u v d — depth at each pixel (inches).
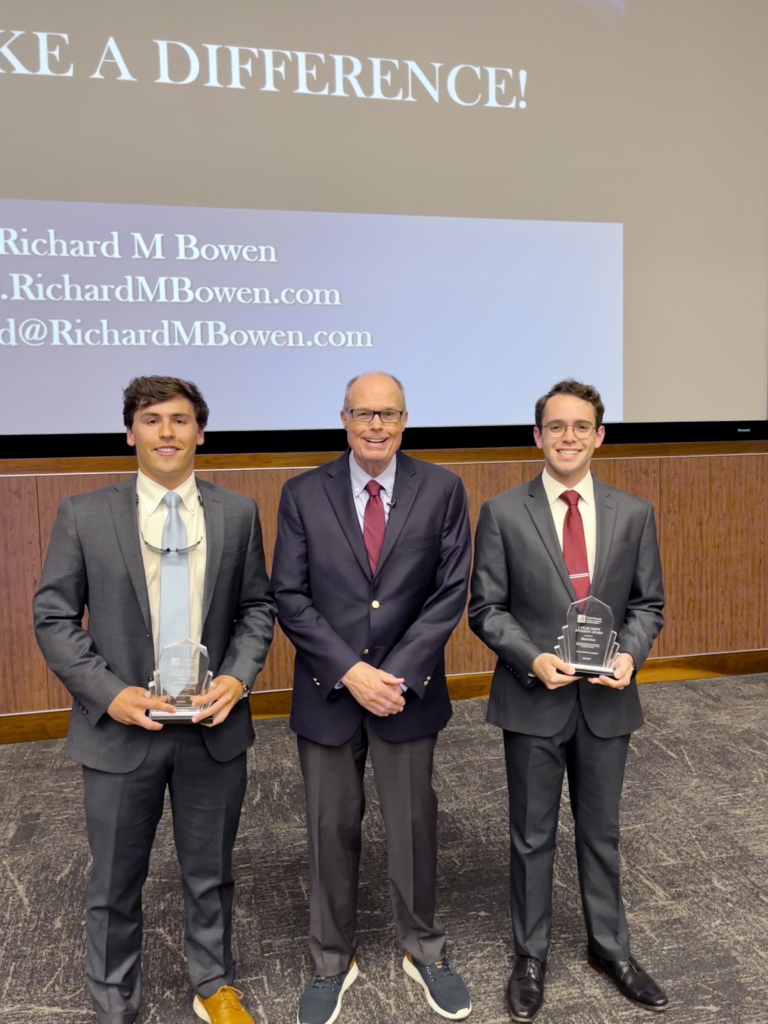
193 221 134.3
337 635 69.0
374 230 141.5
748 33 152.9
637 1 147.3
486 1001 71.9
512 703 71.8
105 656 63.6
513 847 73.5
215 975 68.6
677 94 151.2
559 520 72.9
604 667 67.9
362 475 71.7
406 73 139.9
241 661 65.5
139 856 65.4
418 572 70.5
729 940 80.3
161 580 63.8
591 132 148.3
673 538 160.2
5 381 129.7
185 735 64.2
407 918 71.9
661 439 157.0
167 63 130.7
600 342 152.6
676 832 101.9
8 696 135.7
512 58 143.9
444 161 143.0
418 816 70.4
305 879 93.3
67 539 63.7
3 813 109.7
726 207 155.7
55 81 127.0
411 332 144.7
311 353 141.1
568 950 79.0
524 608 72.5
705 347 157.4
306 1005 69.8
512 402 149.7
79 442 133.4
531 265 148.1
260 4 133.2
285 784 117.7
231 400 138.8
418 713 69.4
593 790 71.5
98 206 130.4
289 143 136.7
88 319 131.9
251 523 69.4
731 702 149.5
